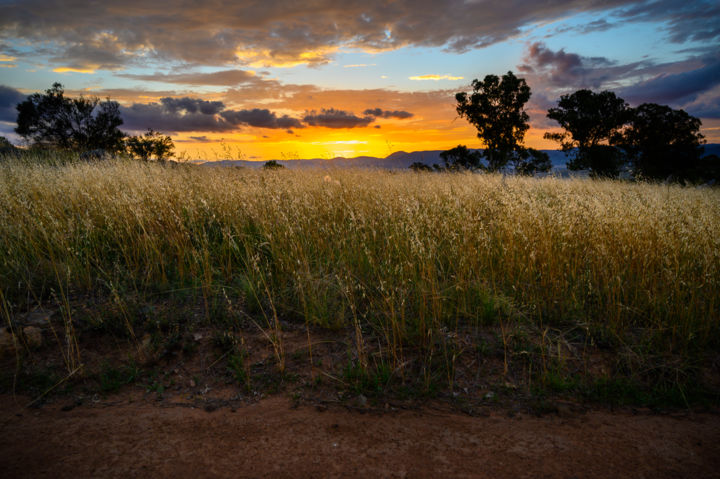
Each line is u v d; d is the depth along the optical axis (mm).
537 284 4316
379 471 2080
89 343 3320
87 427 2414
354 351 3334
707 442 2336
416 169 11188
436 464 2143
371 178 8805
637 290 3934
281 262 4477
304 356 3277
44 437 2303
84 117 23500
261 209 5551
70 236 4652
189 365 3162
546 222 5000
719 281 3742
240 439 2336
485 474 2064
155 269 4586
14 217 5137
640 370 3129
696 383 2939
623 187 9422
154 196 5789
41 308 3670
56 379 2875
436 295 3760
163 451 2209
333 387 2912
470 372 3094
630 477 2041
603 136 30938
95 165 8352
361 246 4805
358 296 4172
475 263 4453
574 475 2057
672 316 3697
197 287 4234
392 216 5668
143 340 3342
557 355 3279
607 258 4262
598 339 3537
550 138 33094
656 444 2326
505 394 2861
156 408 2654
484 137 28828
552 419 2586
